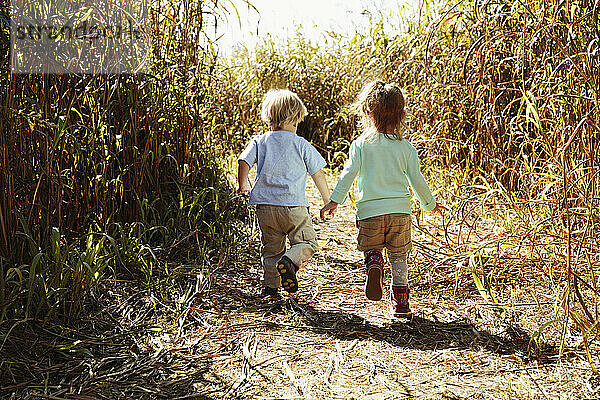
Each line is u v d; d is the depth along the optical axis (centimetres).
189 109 458
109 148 394
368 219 317
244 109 898
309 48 995
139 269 367
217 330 302
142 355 270
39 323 282
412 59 611
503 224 449
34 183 333
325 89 945
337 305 340
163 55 445
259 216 345
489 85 511
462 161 567
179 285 355
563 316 303
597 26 395
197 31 460
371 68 736
